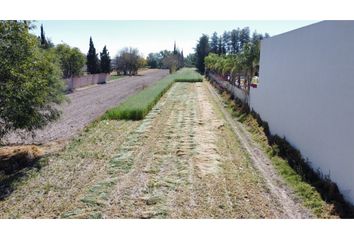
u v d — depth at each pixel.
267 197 6.79
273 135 11.48
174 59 83.62
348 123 6.16
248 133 12.73
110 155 9.57
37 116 9.40
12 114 8.40
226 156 9.56
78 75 36.78
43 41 37.97
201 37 74.50
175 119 15.37
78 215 6.00
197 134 12.20
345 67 6.28
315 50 7.83
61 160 9.11
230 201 6.59
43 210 6.23
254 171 8.33
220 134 12.26
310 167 8.07
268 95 12.61
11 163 8.80
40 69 9.23
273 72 11.91
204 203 6.48
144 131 12.67
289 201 6.64
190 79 40.44
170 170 8.31
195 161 8.98
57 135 12.34
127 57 62.44
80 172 8.20
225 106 19.91
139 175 7.97
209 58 46.59
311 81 8.08
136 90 30.86
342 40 6.40
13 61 8.21
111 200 6.61
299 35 8.98
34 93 8.70
